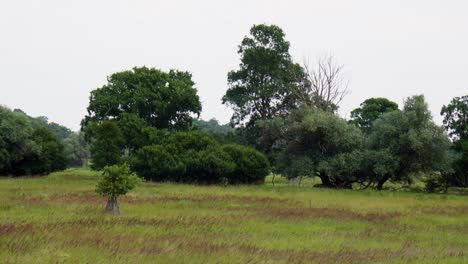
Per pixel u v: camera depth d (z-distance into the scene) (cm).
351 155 4978
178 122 6631
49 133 6838
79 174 6506
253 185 5125
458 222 2316
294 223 2106
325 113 5288
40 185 3916
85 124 6297
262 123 5544
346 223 2166
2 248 1353
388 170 4894
